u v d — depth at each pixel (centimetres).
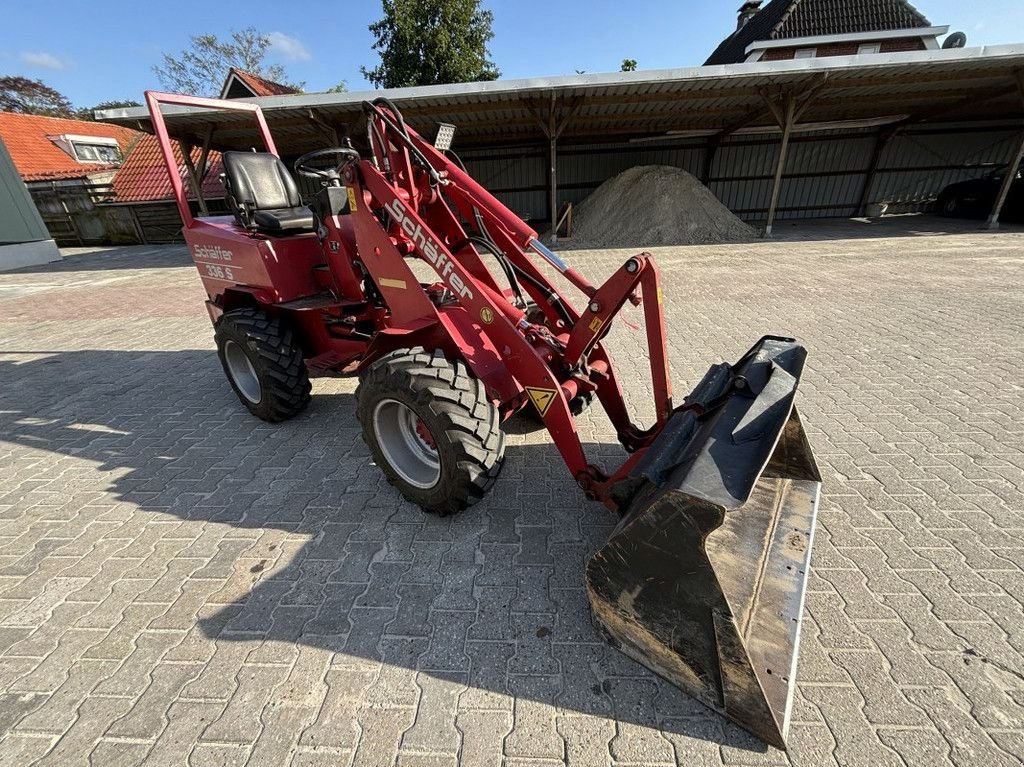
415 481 269
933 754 155
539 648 195
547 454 324
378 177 265
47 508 298
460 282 250
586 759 158
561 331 298
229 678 189
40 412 429
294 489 305
